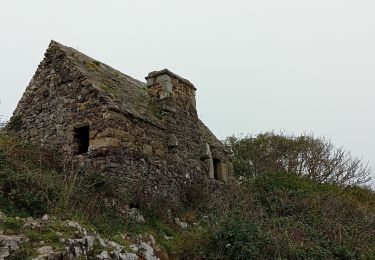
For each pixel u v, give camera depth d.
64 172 9.61
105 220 9.11
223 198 13.38
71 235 7.58
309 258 9.75
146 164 11.52
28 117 12.79
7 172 8.03
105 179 10.01
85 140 11.78
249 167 26.66
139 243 9.11
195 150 13.96
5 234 6.85
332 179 26.11
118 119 11.09
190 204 12.65
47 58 12.95
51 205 8.15
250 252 9.29
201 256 9.55
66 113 11.82
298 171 26.77
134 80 14.99
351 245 10.95
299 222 11.71
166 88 13.49
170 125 13.01
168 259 9.59
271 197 13.91
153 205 10.99
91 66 12.96
